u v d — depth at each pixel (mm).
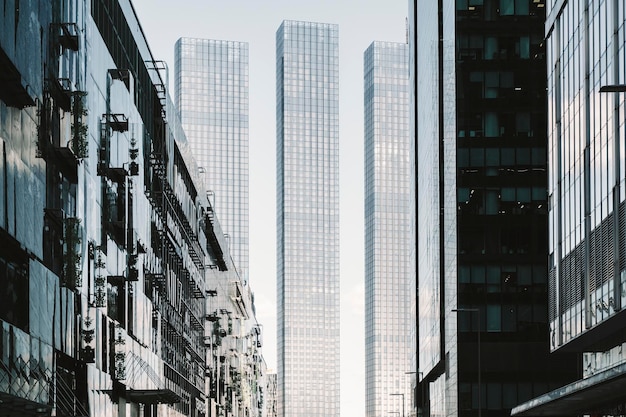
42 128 48844
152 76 83438
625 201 53344
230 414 156500
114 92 66500
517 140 119500
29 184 46125
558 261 70125
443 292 130750
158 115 85688
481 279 116688
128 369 68062
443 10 132750
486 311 116000
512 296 116312
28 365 44750
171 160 92688
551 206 73000
